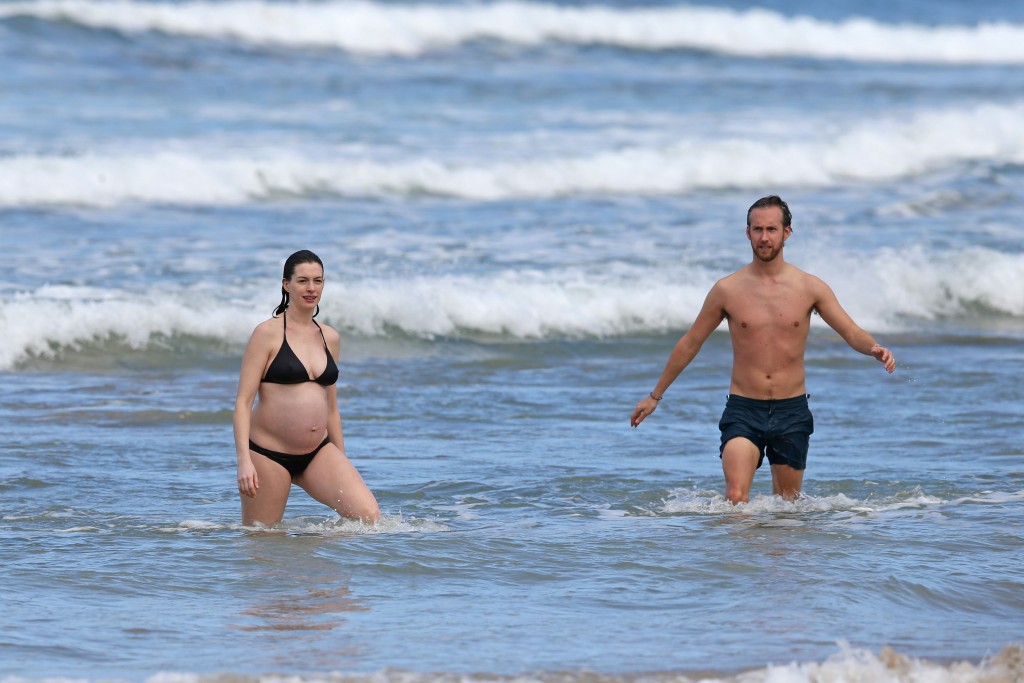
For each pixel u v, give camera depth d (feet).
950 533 89.92
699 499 100.94
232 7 447.42
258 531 88.84
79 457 113.09
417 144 306.35
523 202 265.95
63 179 249.14
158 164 258.78
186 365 158.51
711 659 63.62
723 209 263.70
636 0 615.16
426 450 118.21
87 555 82.02
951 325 193.16
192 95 363.35
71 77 375.25
